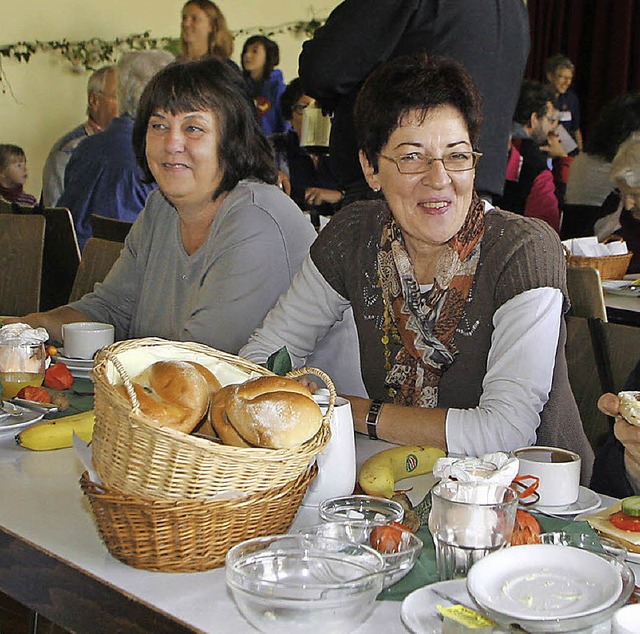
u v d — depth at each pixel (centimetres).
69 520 114
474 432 144
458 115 152
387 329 166
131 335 228
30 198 559
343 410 122
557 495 119
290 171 475
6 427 144
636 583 98
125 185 446
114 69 513
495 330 154
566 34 686
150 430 95
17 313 309
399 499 118
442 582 93
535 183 480
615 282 346
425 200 153
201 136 198
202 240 211
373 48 282
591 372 180
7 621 216
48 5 561
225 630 88
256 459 98
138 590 96
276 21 634
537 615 81
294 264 204
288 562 95
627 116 424
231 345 198
